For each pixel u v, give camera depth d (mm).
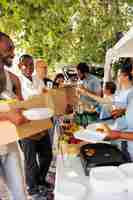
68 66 5492
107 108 3330
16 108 1417
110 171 1249
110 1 6500
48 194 2844
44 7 4277
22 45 4949
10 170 1803
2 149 1699
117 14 6625
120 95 2902
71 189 1212
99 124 1885
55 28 4848
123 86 3023
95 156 1498
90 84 4535
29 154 3064
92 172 1241
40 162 3127
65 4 4602
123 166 1329
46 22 4535
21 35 4832
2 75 1759
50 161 3111
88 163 1421
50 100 1562
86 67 4582
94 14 6590
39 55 5277
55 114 1581
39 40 4992
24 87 2961
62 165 1588
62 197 1157
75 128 2189
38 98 1515
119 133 1608
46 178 3027
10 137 1323
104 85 4535
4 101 1478
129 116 1866
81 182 1323
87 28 6805
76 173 1454
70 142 1954
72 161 1655
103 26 6797
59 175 1424
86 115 2672
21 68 3107
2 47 1810
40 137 3057
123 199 1129
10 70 2195
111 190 1128
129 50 3318
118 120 1996
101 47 6977
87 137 1668
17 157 1822
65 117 2375
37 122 1398
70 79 3656
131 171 1263
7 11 4188
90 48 6941
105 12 6605
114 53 3928
